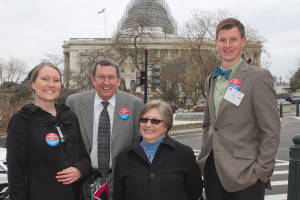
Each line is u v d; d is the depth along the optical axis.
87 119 3.69
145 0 89.50
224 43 3.18
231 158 3.03
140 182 2.97
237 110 3.05
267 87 2.98
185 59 41.94
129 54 40.62
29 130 2.72
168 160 3.07
